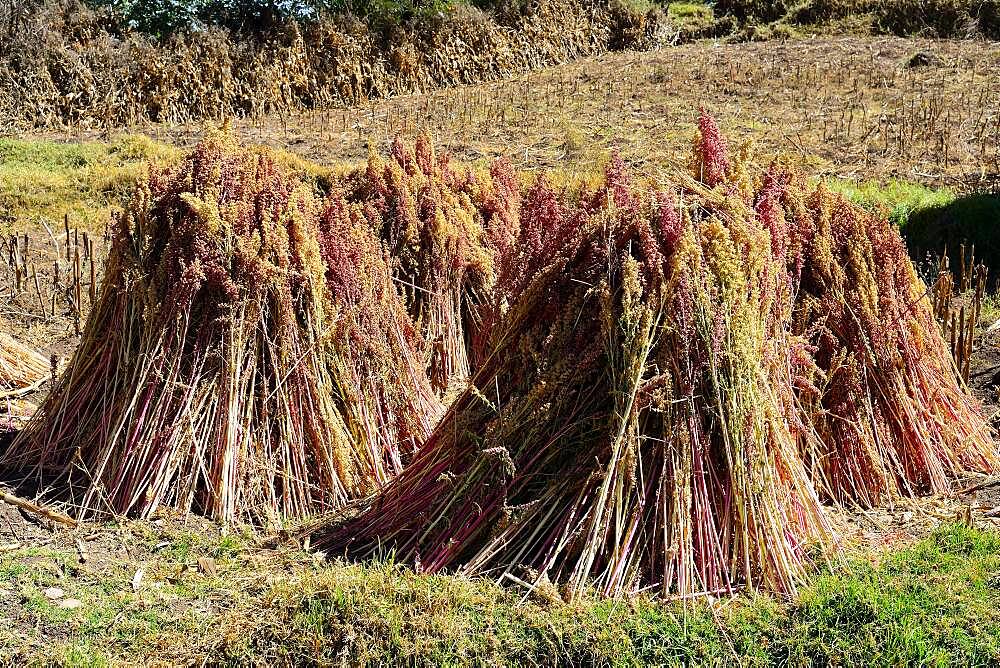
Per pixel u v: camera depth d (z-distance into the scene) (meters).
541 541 4.07
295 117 16.97
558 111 15.75
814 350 4.75
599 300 4.08
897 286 5.19
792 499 4.20
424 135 7.30
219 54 17.66
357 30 19.20
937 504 4.82
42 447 5.14
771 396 4.14
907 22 20.75
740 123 14.27
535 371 4.25
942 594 3.86
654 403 3.97
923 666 3.46
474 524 4.14
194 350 4.77
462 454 4.35
